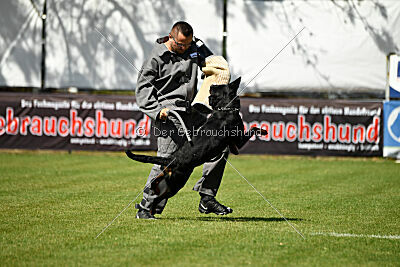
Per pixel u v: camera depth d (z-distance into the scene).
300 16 50.25
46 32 52.19
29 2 52.12
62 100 49.16
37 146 49.44
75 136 49.22
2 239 17.97
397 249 17.19
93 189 30.75
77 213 23.00
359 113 47.84
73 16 51.75
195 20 51.06
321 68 50.53
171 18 50.91
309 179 36.62
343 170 41.91
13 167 40.75
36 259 15.55
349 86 50.66
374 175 39.09
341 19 50.06
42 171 38.78
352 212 24.30
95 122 49.00
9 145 49.50
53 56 52.38
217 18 50.91
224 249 16.66
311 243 17.72
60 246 17.00
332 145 48.16
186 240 17.73
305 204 26.47
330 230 19.98
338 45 50.28
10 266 14.87
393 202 27.41
